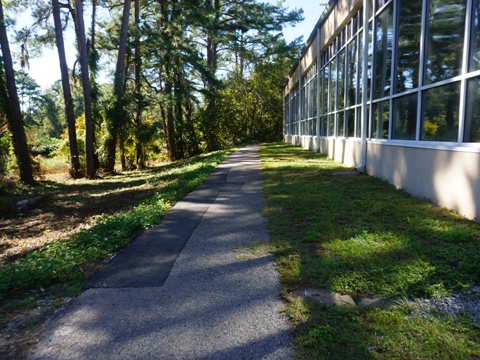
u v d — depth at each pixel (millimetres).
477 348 2162
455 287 2920
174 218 5746
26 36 19500
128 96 18375
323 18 14805
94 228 5305
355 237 4168
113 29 21078
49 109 59750
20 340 2500
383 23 8203
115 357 2283
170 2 21094
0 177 13945
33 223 8805
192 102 26969
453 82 5113
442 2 5406
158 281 3393
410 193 6434
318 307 2701
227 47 32438
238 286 3189
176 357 2260
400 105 7121
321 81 16578
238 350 2295
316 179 8555
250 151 20516
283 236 4418
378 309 2609
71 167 18094
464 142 4859
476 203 4500
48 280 3445
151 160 28453
